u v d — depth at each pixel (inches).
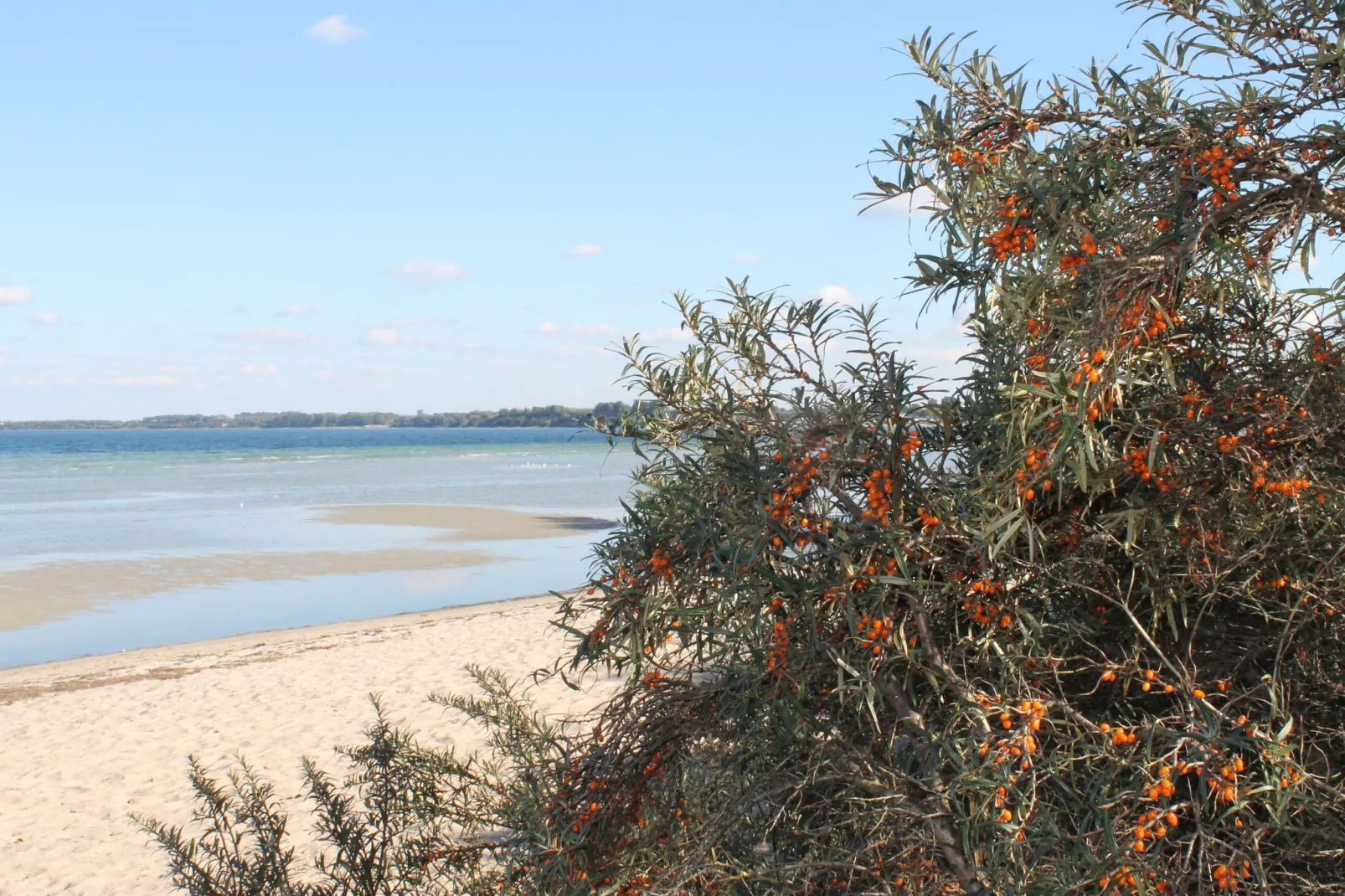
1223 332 90.2
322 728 352.5
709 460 88.0
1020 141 80.0
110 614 688.4
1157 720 69.5
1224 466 80.7
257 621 663.1
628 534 91.9
